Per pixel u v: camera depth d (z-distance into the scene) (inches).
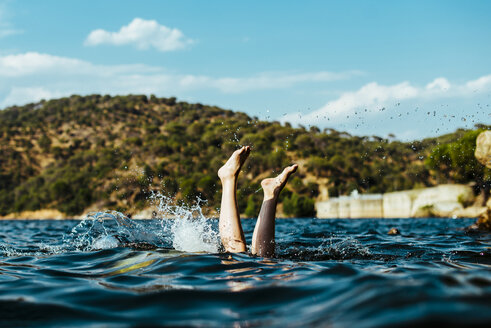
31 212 2475.4
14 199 2773.1
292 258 152.6
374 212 1540.4
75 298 90.4
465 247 208.4
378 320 56.2
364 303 66.4
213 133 2770.7
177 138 2925.7
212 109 4237.2
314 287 88.8
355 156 2325.3
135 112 4414.4
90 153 3002.0
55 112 4419.3
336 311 66.4
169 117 4156.0
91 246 203.9
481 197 1267.2
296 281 98.3
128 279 111.7
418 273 101.2
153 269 124.6
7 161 3334.2
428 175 2009.1
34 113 4426.7
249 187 1611.7
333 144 2495.1
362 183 2196.1
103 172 2491.4
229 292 89.7
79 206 2293.3
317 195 2201.0
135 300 86.4
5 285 107.4
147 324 69.2
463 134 684.7
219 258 136.3
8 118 4463.6
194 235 185.6
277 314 71.5
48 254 178.1
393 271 112.8
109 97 4825.3
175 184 1533.0
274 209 157.5
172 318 72.5
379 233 333.7
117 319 73.5
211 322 69.1
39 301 88.0
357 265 128.9
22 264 149.9
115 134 3745.1
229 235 156.5
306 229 405.4
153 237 213.3
